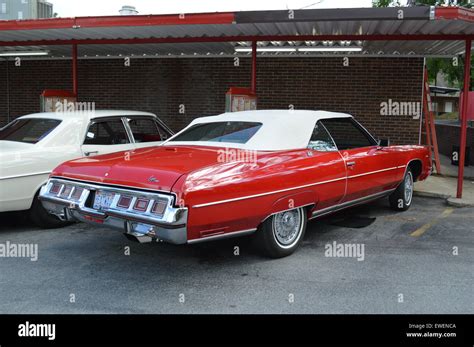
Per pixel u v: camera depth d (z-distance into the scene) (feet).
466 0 56.39
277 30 27.22
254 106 29.68
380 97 38.99
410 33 26.96
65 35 29.89
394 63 38.52
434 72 68.28
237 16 24.31
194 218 13.50
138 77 43.11
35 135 21.94
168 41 30.58
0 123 47.32
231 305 13.34
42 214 20.92
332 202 18.75
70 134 21.90
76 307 13.20
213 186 13.89
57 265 16.62
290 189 16.24
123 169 14.87
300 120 18.66
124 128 24.26
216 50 38.75
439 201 28.55
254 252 17.11
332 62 39.47
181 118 42.57
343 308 13.16
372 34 27.86
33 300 13.65
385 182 22.21
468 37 26.66
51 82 45.44
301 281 15.12
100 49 38.83
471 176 38.27
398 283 14.99
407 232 21.07
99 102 44.27
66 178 16.24
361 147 21.12
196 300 13.67
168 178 13.70
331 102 39.81
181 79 42.27
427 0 58.23
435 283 15.02
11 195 19.70
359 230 21.35
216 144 17.94
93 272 15.93
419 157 25.32
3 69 46.65
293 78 40.22
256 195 15.06
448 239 19.99
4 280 15.19
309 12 23.38
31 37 30.83
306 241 19.54
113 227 14.74
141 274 15.75
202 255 17.70
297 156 17.12
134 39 31.14
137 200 13.98
